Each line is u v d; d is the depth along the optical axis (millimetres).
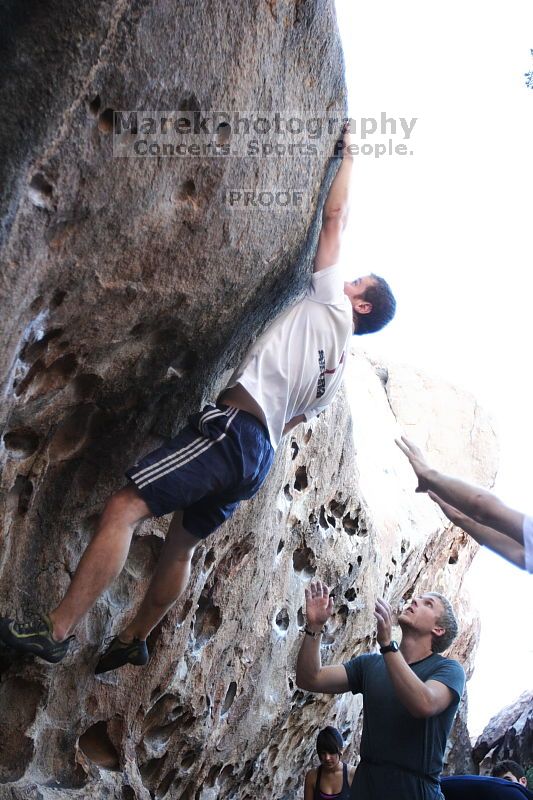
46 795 3350
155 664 3848
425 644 4105
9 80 2154
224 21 2479
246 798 5391
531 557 2348
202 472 2893
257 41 2611
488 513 2434
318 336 3145
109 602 3525
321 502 5246
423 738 3842
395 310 3418
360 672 4160
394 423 8492
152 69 2348
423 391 8984
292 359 3094
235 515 4031
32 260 2340
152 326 2912
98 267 2574
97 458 3217
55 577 3238
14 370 2582
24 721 3357
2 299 2312
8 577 3098
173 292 2832
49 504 3158
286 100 2826
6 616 2861
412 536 6965
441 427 8719
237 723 4809
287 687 5129
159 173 2521
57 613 2760
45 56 2174
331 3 2859
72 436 3127
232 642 4523
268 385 3051
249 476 2982
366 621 5898
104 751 3852
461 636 8547
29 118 2180
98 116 2311
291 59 2779
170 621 3834
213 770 4812
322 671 4180
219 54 2508
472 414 8930
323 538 5277
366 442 7691
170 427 3373
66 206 2348
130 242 2590
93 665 3533
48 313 2564
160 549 3666
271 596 4852
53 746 3521
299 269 3348
